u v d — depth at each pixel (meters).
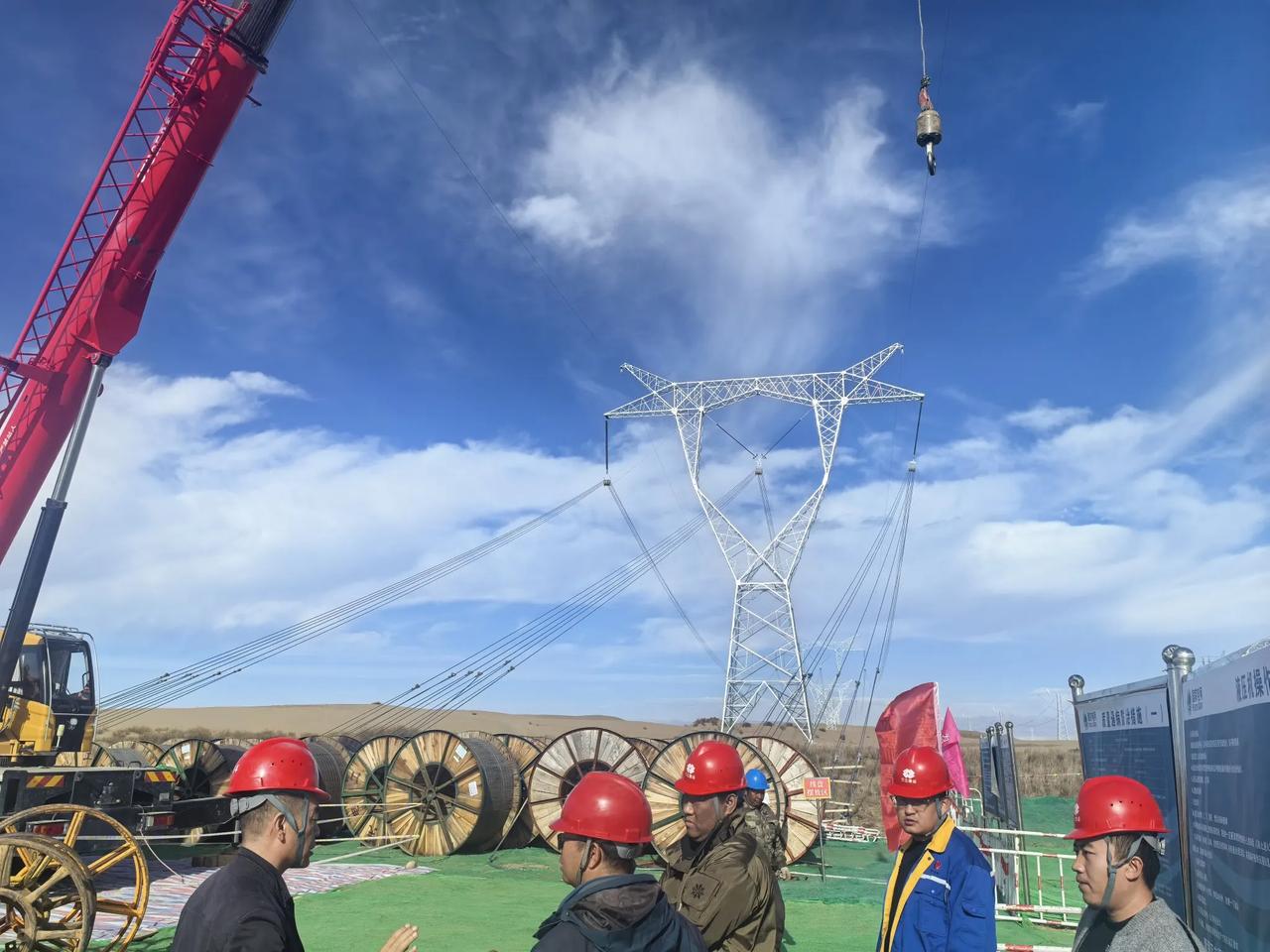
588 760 23.25
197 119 18.16
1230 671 5.34
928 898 5.37
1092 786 4.30
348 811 24.81
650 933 3.34
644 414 53.78
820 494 50.50
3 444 17.33
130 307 17.52
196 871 18.91
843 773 47.69
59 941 10.42
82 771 15.06
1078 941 4.42
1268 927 4.78
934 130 14.51
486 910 15.01
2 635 14.88
